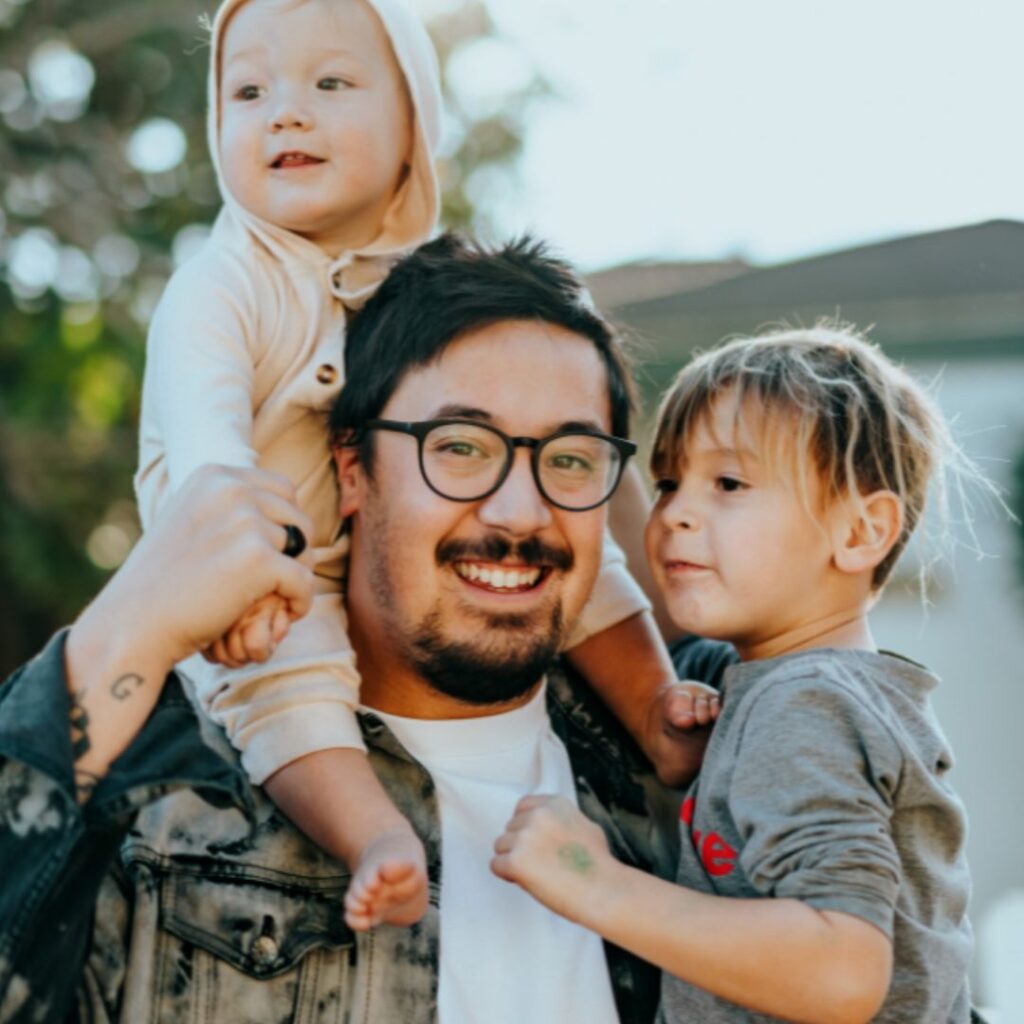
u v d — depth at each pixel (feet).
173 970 6.14
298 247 7.25
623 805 7.35
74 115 31.68
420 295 6.80
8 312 30.14
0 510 29.96
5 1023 5.24
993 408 31.81
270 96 7.19
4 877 5.29
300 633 6.64
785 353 6.88
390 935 6.41
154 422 7.11
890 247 35.09
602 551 6.92
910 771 6.18
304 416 7.09
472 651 6.64
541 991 6.47
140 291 30.60
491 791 6.93
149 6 31.27
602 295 35.42
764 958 5.71
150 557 5.64
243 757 6.55
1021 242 34.12
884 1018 6.06
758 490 6.66
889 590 32.73
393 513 6.66
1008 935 23.26
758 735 6.22
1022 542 31.60
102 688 5.46
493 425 6.58
